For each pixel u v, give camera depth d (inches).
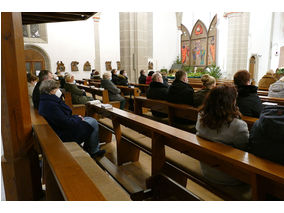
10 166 86.4
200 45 721.0
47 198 76.5
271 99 170.4
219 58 656.4
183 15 781.9
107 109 143.1
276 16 606.2
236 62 599.5
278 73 480.1
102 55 674.8
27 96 89.8
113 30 682.8
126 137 134.1
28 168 88.7
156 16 772.6
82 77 652.7
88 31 648.4
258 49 620.1
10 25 79.8
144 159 145.4
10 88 83.7
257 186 60.6
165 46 807.1
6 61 82.1
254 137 67.3
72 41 629.6
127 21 429.1
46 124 102.2
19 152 87.0
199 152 81.6
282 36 597.6
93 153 137.3
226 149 71.0
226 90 77.8
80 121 131.3
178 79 164.9
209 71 683.4
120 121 134.2
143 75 361.7
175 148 93.5
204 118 81.3
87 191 47.9
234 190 76.9
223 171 73.4
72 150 106.7
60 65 616.1
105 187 76.1
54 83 126.0
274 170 56.9
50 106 122.0
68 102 240.2
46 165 75.7
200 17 711.1
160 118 185.8
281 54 603.5
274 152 61.5
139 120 111.8
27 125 88.9
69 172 56.0
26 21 216.7
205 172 84.5
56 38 608.4
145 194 99.5
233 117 77.8
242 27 582.6
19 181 87.6
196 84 333.7
